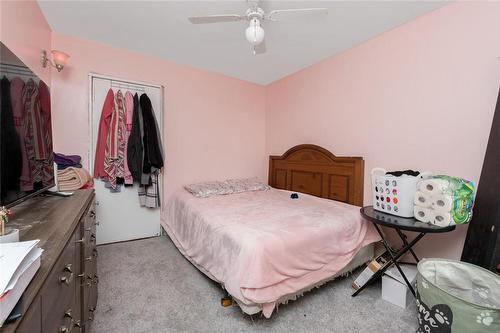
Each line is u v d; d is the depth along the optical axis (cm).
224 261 157
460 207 144
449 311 115
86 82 252
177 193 291
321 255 165
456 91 179
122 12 200
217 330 143
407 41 207
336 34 228
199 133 329
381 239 196
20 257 52
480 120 167
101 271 209
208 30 227
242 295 133
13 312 48
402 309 163
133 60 276
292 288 149
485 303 129
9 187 99
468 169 174
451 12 180
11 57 103
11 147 102
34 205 127
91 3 189
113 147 254
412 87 205
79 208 121
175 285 190
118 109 259
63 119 242
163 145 299
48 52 225
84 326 115
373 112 236
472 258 151
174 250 257
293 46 253
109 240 272
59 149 242
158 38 244
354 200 248
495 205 139
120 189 275
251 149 379
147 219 294
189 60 299
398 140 216
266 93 391
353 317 155
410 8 188
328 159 278
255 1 180
